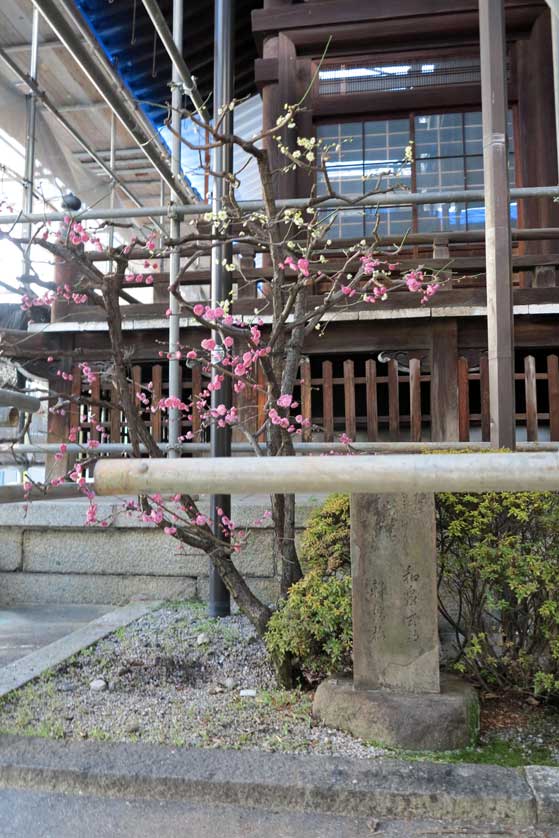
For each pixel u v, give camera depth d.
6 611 4.18
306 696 2.64
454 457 1.03
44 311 6.04
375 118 7.71
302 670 2.80
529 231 5.46
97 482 1.07
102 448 4.28
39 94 6.13
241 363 3.08
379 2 7.62
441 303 5.69
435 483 1.01
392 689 2.37
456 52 7.60
